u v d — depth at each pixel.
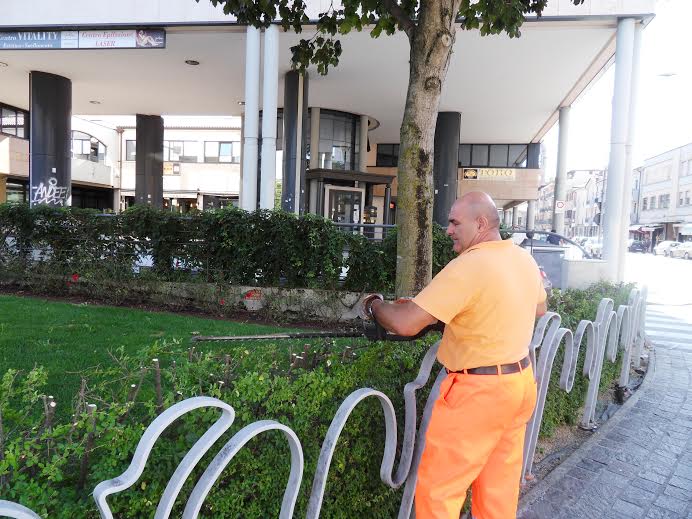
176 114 23.95
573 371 4.19
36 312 7.39
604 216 11.21
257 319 8.27
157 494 1.76
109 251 9.30
